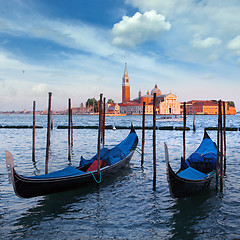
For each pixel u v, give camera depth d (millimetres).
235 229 8594
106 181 14016
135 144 19797
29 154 23344
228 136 40125
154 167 12766
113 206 10586
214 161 14852
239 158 20578
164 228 8711
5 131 54250
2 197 11484
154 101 13477
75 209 10312
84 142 33719
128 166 17594
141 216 9648
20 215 9758
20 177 10062
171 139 36781
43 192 10945
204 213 9836
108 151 16406
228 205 10586
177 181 10719
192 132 50062
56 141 34625
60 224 9023
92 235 8266
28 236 8211
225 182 13789
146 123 92375
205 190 12109
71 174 12016
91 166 14258
